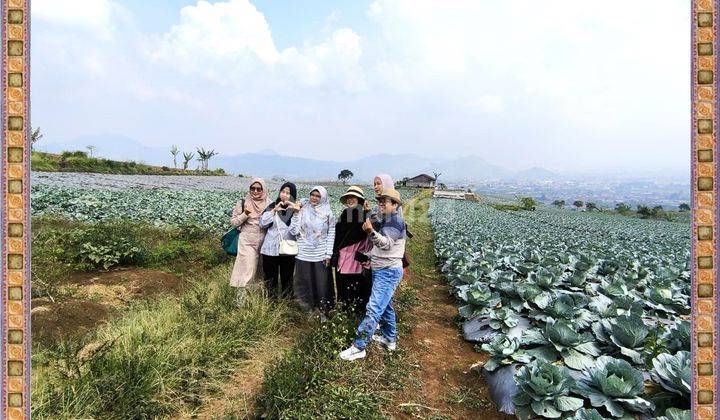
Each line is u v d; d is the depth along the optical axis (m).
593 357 4.55
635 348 4.48
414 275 10.49
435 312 7.61
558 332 4.56
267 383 3.90
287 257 6.48
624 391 3.55
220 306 5.54
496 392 4.39
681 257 13.44
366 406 3.88
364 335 4.75
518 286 6.49
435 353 5.61
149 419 3.59
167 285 7.38
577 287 7.59
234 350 4.68
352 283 5.95
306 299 6.10
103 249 7.98
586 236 22.50
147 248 8.77
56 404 3.38
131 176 32.12
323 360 4.41
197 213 14.55
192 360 4.27
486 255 10.16
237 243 6.68
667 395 3.74
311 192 6.13
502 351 4.57
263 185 6.41
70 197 14.94
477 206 44.06
